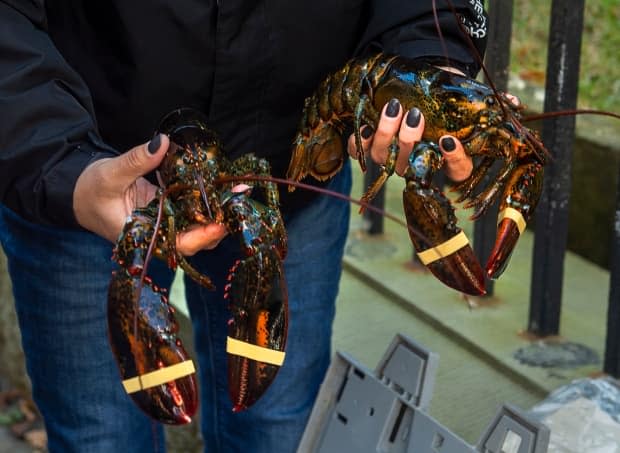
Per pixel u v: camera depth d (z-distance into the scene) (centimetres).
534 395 267
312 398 239
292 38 193
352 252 338
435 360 211
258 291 169
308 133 204
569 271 341
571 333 291
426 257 178
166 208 167
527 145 182
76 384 218
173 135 178
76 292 209
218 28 187
